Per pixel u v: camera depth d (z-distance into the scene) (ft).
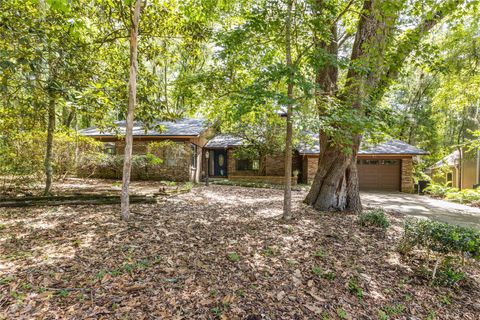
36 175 24.50
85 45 16.69
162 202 22.81
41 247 11.58
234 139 55.21
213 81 21.26
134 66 15.79
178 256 11.39
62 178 34.35
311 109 16.57
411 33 18.38
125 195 15.94
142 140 43.93
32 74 14.71
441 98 37.35
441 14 19.61
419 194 41.27
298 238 14.85
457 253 11.33
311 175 46.42
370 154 43.80
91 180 39.55
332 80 22.29
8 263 9.98
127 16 18.83
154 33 21.03
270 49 19.94
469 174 50.11
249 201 26.23
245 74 21.59
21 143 23.82
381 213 18.38
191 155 44.47
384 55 17.81
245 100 14.33
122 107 19.99
